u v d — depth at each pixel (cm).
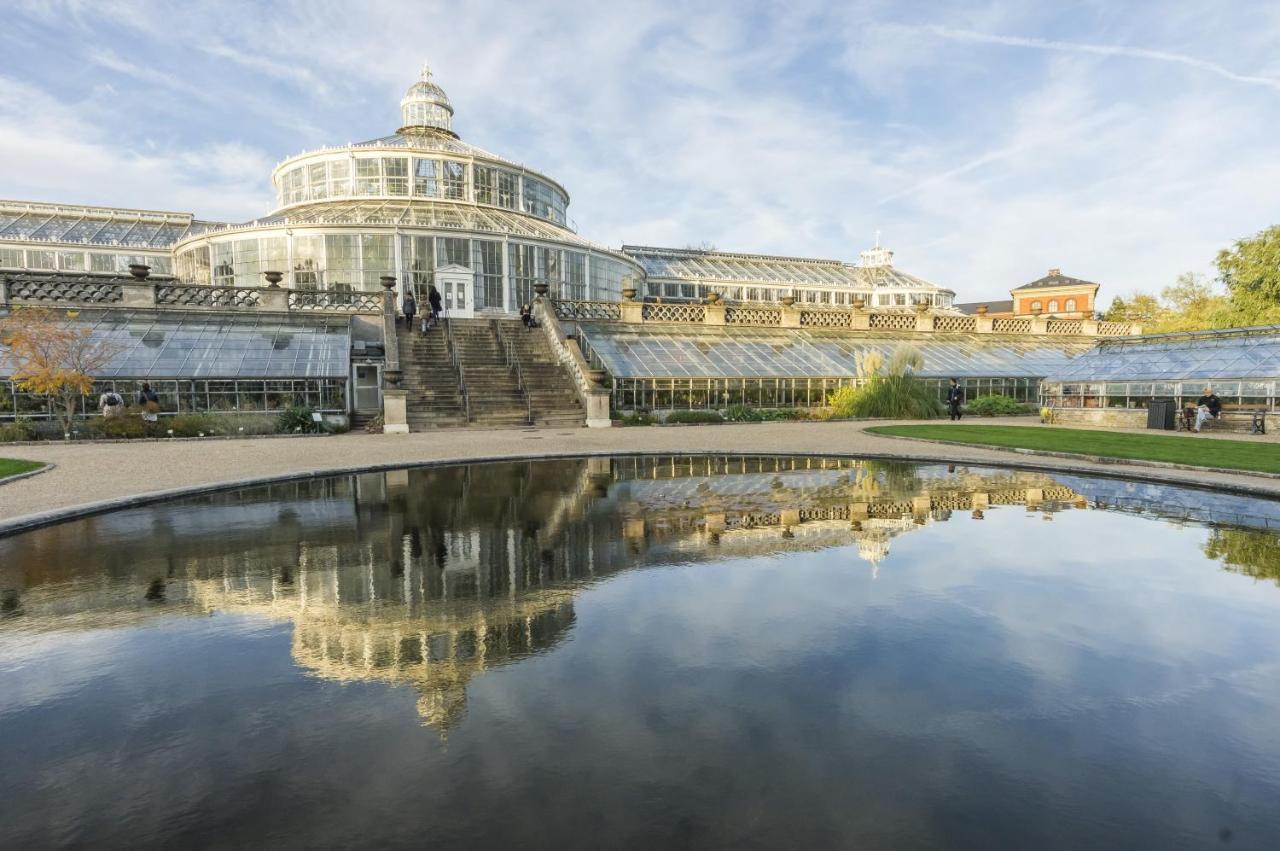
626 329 3017
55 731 332
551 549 677
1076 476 1191
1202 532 741
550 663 406
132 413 1970
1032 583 558
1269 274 3102
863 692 368
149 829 259
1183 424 2361
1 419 1927
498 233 3625
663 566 613
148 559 643
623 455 1518
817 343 3338
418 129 4572
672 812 266
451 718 341
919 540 708
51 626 475
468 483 1115
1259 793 278
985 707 351
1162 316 5081
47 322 2034
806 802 272
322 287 3422
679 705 354
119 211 4825
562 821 260
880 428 2209
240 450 1593
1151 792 279
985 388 3359
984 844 246
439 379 2481
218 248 3566
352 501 949
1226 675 388
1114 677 386
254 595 539
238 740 323
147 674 397
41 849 248
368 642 443
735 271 5781
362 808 270
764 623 470
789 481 1130
